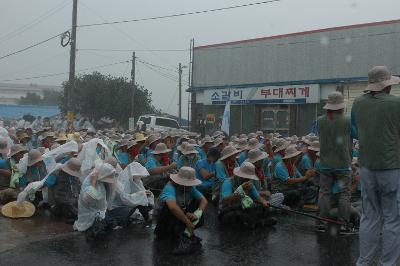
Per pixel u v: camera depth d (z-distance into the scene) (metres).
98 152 9.24
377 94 4.97
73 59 23.64
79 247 6.55
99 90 39.94
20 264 5.80
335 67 26.39
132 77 38.28
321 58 26.94
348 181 7.28
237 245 6.77
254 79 30.02
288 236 7.28
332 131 7.17
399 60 24.12
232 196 7.67
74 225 7.44
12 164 9.56
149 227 7.79
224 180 8.25
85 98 39.88
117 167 7.98
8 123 30.70
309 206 9.70
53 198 8.27
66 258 6.05
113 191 7.55
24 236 7.06
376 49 24.89
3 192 9.12
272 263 5.96
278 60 28.83
